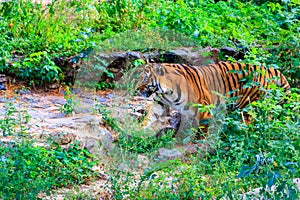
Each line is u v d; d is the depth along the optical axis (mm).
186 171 8867
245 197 8055
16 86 14477
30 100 13625
